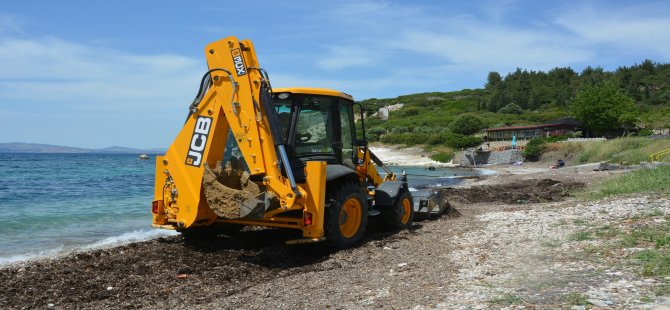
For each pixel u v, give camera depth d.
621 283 4.74
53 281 6.29
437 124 78.81
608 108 51.44
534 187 19.48
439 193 11.38
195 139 7.40
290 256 7.46
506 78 131.75
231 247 8.13
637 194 11.93
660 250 5.89
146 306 5.37
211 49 7.27
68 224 12.80
